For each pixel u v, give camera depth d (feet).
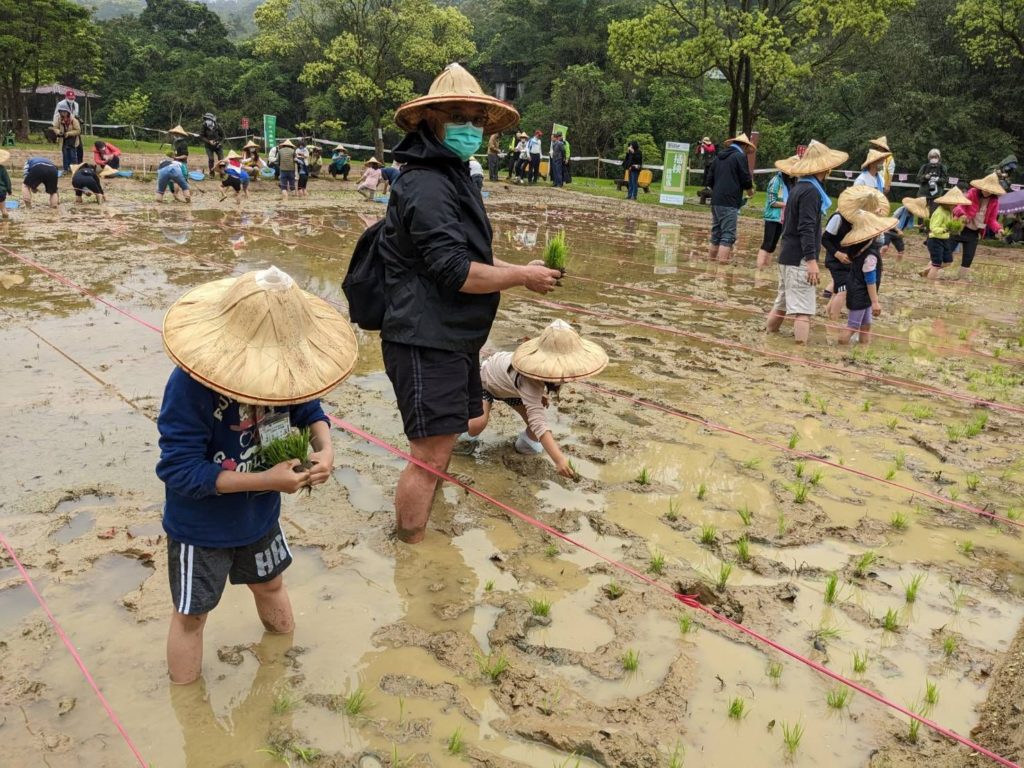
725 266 45.78
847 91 121.49
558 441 18.16
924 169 61.16
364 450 17.11
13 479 14.85
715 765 8.95
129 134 155.74
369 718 9.44
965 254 47.65
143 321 25.76
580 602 12.09
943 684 10.55
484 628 11.35
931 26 111.24
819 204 26.37
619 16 169.27
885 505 15.76
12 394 18.95
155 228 47.21
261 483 8.67
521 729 9.39
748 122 83.46
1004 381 24.57
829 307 31.35
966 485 16.85
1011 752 9.20
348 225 53.01
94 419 17.79
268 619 10.74
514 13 187.21
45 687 9.71
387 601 11.86
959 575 13.30
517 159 99.76
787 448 18.31
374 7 113.39
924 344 29.40
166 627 10.93
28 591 11.68
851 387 23.26
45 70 123.03
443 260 11.97
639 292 36.24
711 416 20.16
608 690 10.18
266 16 113.50
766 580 12.92
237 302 8.94
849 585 12.87
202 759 8.70
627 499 15.53
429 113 12.64
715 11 81.66
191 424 8.66
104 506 14.14
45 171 52.70
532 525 14.32
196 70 176.65
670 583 12.70
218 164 82.84
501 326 28.04
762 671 10.66
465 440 18.17
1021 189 68.08
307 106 179.93
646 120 150.20
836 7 71.10
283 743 8.98
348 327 10.21
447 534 13.94
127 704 9.46
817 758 9.12
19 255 36.22
